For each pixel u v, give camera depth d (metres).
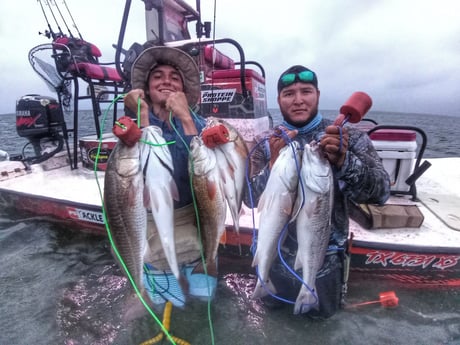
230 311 2.74
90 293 3.02
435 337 2.39
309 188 2.03
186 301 2.66
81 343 2.45
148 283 2.56
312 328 2.51
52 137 5.68
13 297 2.96
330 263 2.38
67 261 3.53
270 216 2.12
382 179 2.12
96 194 3.95
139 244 1.98
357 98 1.93
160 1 3.92
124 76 4.08
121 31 3.83
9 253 3.67
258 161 2.58
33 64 4.62
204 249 2.21
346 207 2.36
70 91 5.35
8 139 15.60
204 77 4.23
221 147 2.14
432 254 2.65
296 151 2.10
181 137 2.13
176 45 4.00
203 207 2.07
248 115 4.02
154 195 1.94
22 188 4.25
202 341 2.45
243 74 3.81
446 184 4.18
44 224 4.16
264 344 2.41
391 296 2.63
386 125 3.40
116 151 1.93
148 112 2.33
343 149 1.95
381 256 2.76
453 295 2.75
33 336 2.51
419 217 2.85
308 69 2.36
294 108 2.37
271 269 2.54
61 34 5.37
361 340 2.39
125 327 2.60
